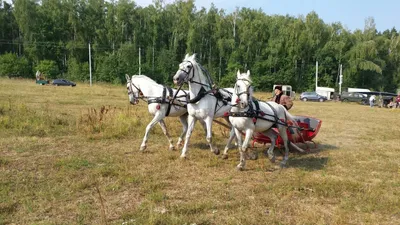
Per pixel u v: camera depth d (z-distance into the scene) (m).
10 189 6.39
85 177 7.14
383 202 6.14
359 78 69.56
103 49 64.88
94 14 69.00
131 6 66.56
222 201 6.09
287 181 7.21
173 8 70.75
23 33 67.69
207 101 8.61
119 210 5.60
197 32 64.44
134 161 8.49
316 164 8.88
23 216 5.29
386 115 25.08
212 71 64.88
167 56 64.25
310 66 67.94
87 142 10.47
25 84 42.44
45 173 7.38
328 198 6.38
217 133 12.64
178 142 10.19
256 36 66.88
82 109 18.61
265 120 7.94
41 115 13.88
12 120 12.39
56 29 67.50
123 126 12.14
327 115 23.42
